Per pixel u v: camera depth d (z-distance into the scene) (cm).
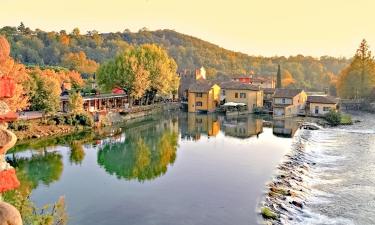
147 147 6631
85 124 8225
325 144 6956
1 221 712
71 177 4706
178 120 10212
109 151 6241
